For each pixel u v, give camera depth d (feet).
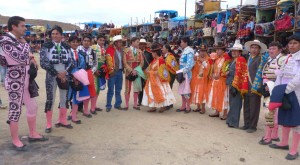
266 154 16.57
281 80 16.76
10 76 15.61
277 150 17.24
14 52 15.24
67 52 19.35
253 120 20.45
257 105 20.17
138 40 26.58
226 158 15.76
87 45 22.40
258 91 18.92
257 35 46.24
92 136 18.66
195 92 25.18
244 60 20.92
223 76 23.08
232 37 54.34
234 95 20.98
